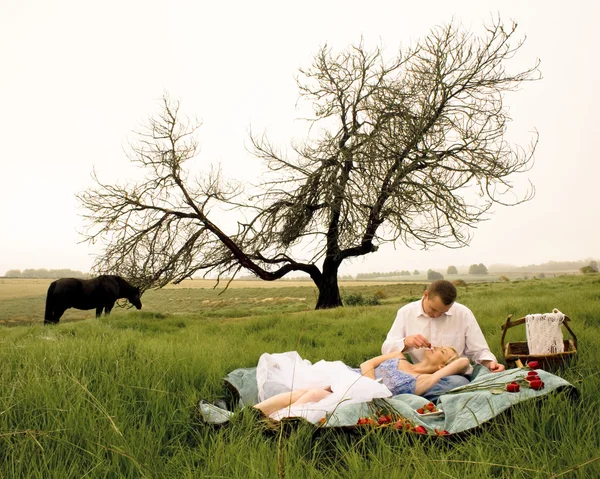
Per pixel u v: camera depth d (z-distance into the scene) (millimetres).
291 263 23969
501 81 20812
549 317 5031
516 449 3004
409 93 21531
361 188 21188
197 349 6652
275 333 10250
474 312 11180
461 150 20859
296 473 2729
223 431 3537
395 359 4934
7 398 3789
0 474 2818
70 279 20328
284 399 4066
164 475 2924
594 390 3969
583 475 2508
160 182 21047
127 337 7277
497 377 4180
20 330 11203
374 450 3174
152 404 4125
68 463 3033
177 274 21625
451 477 2609
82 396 3836
